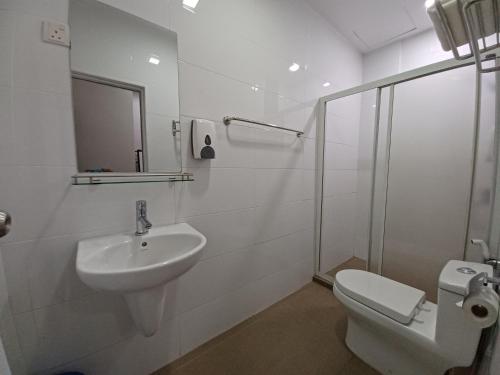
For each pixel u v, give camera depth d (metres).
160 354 1.13
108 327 0.96
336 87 2.05
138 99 0.97
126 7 0.92
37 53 0.76
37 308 0.81
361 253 2.27
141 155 0.99
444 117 1.54
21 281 0.78
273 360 1.19
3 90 0.72
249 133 1.40
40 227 0.80
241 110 1.34
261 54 1.42
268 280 1.62
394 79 1.57
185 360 1.19
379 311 1.04
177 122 1.08
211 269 1.29
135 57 0.95
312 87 1.81
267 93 1.48
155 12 0.99
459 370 0.98
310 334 1.38
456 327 0.83
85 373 0.92
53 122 0.80
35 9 0.75
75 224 0.86
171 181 1.08
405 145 1.74
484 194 1.39
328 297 1.77
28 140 0.76
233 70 1.28
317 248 1.99
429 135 1.62
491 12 0.65
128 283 0.68
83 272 0.66
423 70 1.44
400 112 1.74
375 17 1.82
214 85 1.21
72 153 0.84
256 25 1.38
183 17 1.07
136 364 1.06
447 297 0.84
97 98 0.88
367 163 2.20
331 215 2.09
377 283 1.22
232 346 1.28
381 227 1.90
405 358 1.02
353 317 1.20
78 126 0.84
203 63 1.15
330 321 1.50
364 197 2.23
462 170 1.49
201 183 1.20
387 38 2.10
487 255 0.96
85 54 0.85
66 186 0.83
